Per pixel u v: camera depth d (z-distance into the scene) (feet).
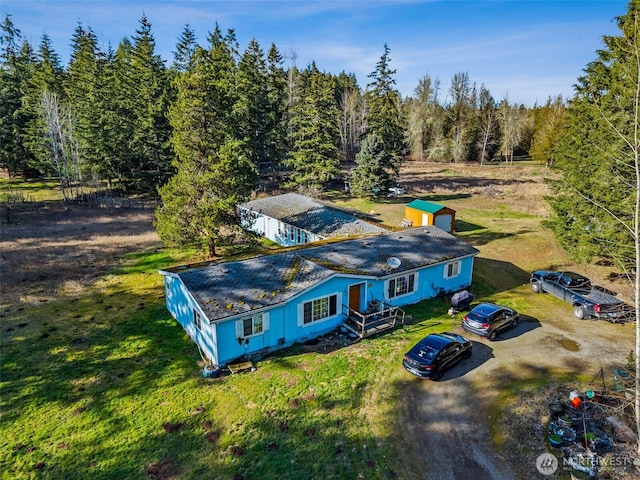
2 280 82.43
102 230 119.24
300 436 42.45
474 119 280.51
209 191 89.04
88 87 171.63
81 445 41.45
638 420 38.01
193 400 48.14
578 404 45.06
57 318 68.39
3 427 43.80
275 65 194.49
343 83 341.41
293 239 108.27
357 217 105.40
